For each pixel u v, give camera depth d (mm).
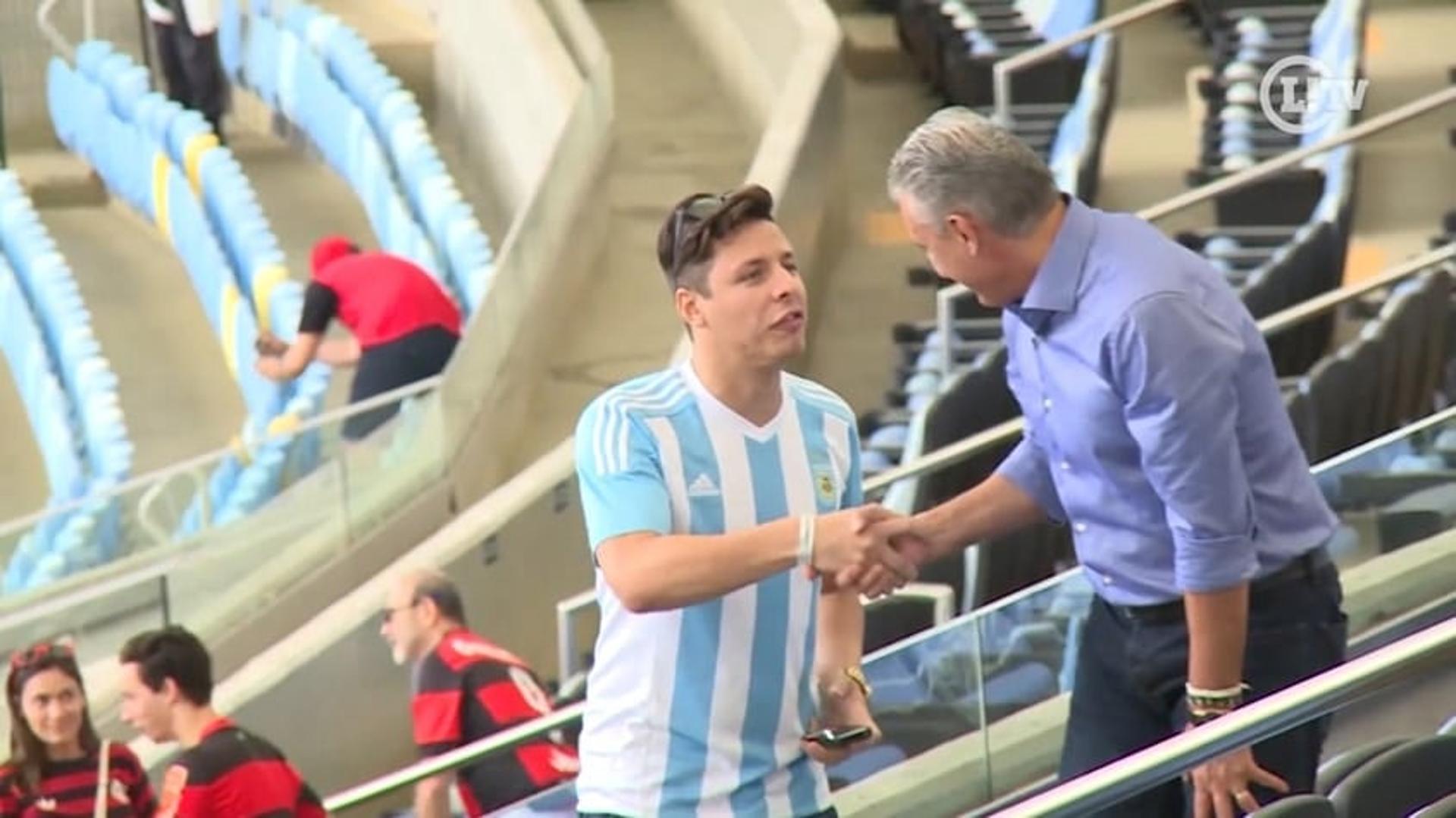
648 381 10375
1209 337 10922
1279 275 26750
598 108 40875
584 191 39281
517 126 45469
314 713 27219
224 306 44375
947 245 11258
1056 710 14984
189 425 44500
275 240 45875
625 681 10336
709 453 10227
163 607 29406
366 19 54844
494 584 28656
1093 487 11695
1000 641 15352
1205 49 38031
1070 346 11242
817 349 36469
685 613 10180
